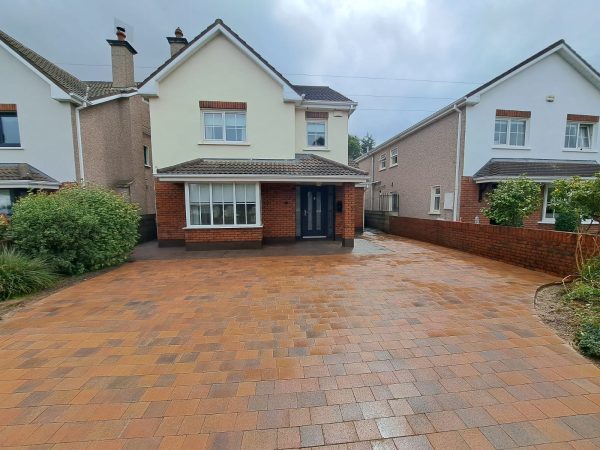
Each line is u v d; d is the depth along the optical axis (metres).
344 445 2.07
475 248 9.18
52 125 10.57
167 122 10.77
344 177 9.95
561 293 5.14
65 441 2.10
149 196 16.05
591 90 12.64
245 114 11.17
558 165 12.15
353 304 4.77
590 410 2.39
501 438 2.12
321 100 12.30
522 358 3.16
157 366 3.04
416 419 2.30
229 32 10.50
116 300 5.06
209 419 2.30
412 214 16.38
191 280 6.30
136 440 2.10
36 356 3.26
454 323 4.03
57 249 6.61
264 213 11.52
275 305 4.75
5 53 10.27
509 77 11.97
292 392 2.62
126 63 13.85
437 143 14.01
